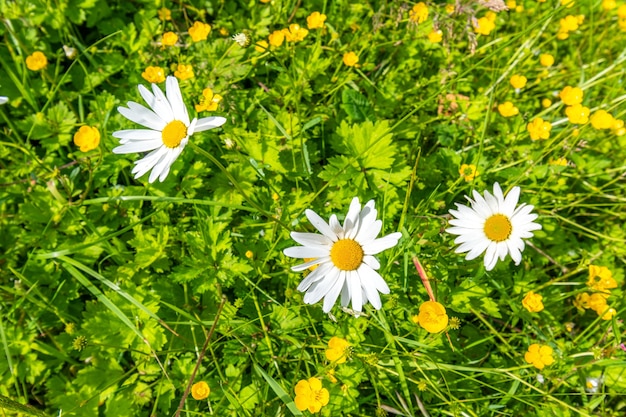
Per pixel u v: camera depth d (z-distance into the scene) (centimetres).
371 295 23
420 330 28
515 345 32
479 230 26
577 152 38
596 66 43
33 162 33
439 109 38
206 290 30
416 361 28
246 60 36
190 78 34
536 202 34
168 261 31
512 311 32
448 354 29
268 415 28
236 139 32
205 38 35
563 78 42
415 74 40
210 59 36
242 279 31
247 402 28
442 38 39
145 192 32
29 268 30
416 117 37
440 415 29
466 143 37
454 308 29
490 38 42
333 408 27
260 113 35
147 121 24
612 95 40
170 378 28
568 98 35
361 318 28
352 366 28
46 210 31
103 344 27
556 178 35
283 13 39
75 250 27
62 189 32
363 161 32
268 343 28
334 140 32
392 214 31
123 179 34
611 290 33
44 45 37
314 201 32
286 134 32
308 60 37
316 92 37
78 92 36
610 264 35
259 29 39
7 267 30
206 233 30
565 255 35
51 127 34
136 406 28
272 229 31
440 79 38
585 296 31
